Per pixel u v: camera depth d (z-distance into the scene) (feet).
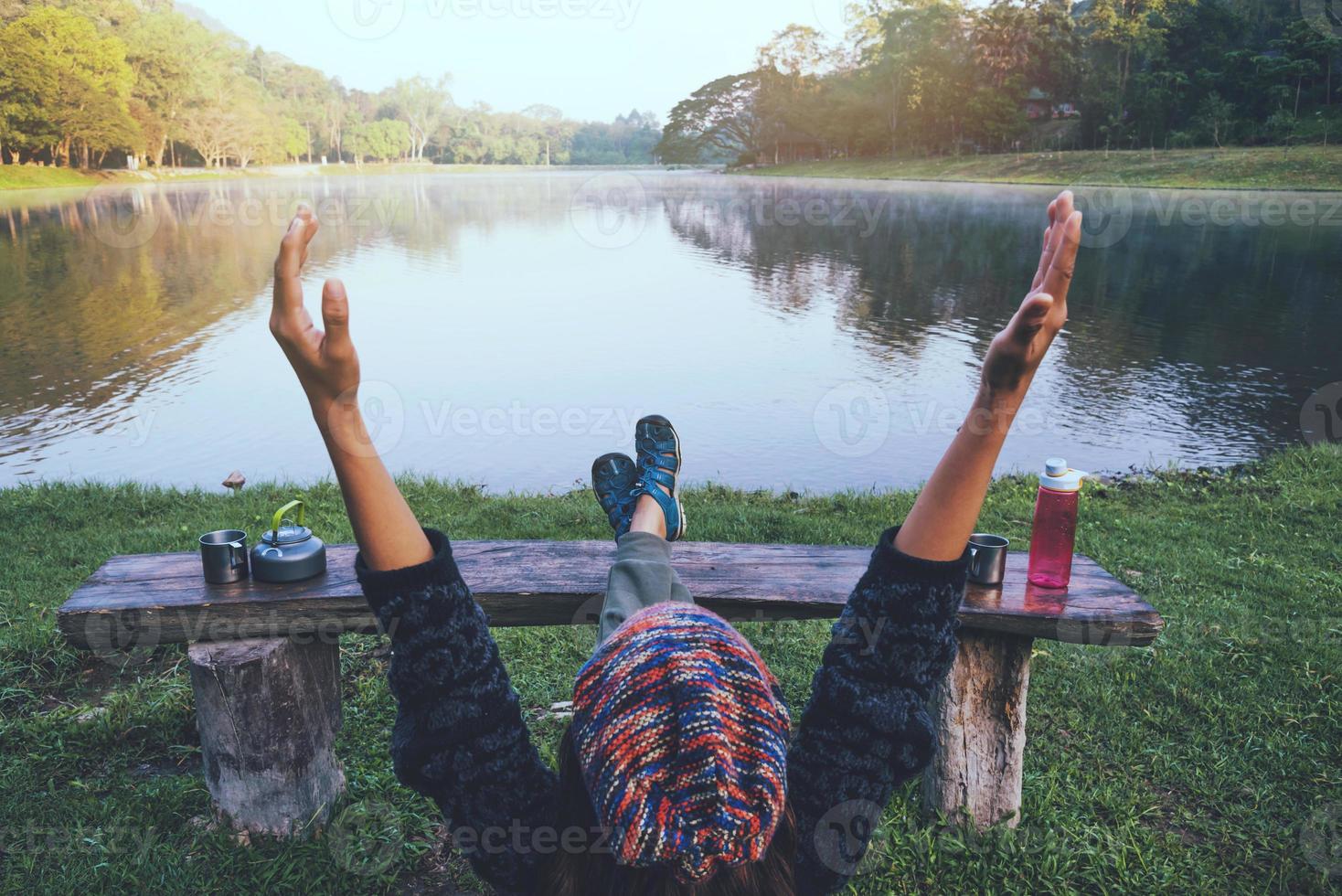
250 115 286.46
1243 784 8.81
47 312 66.33
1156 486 22.07
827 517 18.86
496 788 2.38
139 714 9.42
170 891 7.11
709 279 85.66
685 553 8.51
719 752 1.98
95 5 240.94
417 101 363.76
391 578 2.29
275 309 1.78
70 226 131.75
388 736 9.29
